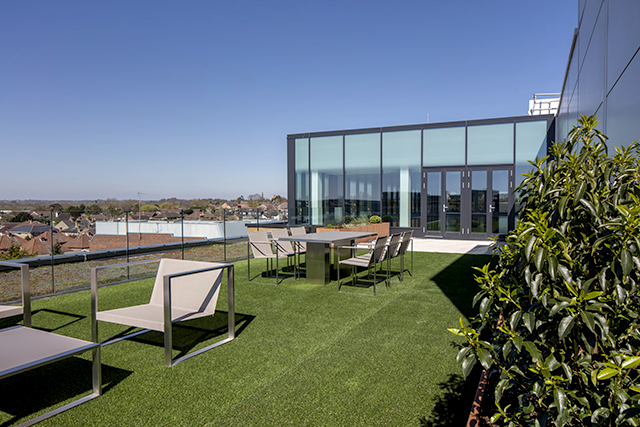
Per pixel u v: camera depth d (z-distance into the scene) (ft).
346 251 26.07
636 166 4.89
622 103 12.05
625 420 3.45
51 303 16.26
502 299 4.65
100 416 7.31
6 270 18.29
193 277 11.66
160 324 9.62
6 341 8.21
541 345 4.36
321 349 10.63
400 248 20.29
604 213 4.16
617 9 12.84
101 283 20.17
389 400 7.76
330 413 7.29
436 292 17.48
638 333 3.93
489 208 40.55
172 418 7.20
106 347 11.16
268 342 11.25
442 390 8.17
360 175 45.78
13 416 7.39
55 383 8.84
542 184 4.86
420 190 43.27
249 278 20.58
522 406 4.27
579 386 4.10
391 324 12.79
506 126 39.73
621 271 3.70
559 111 36.96
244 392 8.20
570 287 3.71
